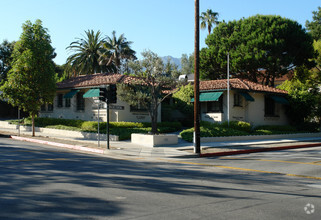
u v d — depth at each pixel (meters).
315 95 32.62
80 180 8.50
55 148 17.30
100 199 6.52
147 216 5.39
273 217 5.46
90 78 28.78
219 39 39.41
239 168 11.66
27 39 22.19
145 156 14.99
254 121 28.59
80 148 17.59
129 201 6.40
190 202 6.40
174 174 10.01
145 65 19.92
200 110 28.86
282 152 17.97
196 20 16.02
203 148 17.80
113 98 17.33
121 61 48.47
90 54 46.84
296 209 6.02
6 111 43.53
